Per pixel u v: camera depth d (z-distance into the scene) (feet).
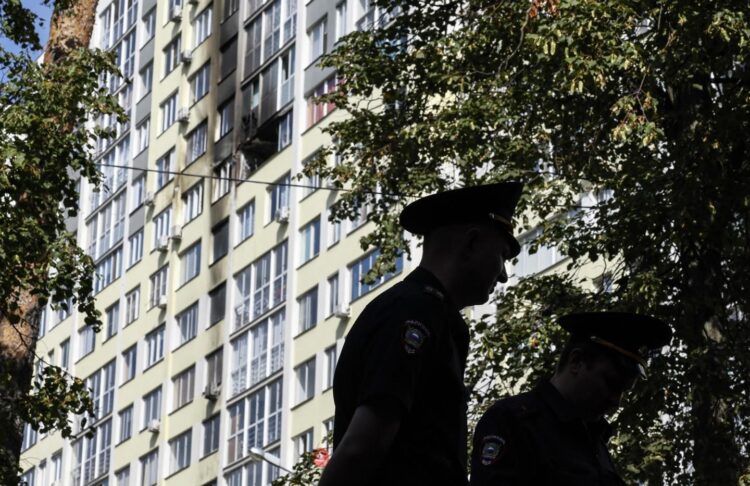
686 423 84.69
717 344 83.20
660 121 84.02
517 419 29.58
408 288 21.71
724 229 82.58
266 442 223.10
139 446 256.73
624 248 84.43
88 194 286.66
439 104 97.09
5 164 95.09
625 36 87.97
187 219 254.47
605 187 88.74
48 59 113.91
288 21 236.22
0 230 94.07
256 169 238.48
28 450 290.35
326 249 217.97
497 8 90.27
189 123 257.55
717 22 78.38
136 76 276.41
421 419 20.93
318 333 216.33
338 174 99.60
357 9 220.02
